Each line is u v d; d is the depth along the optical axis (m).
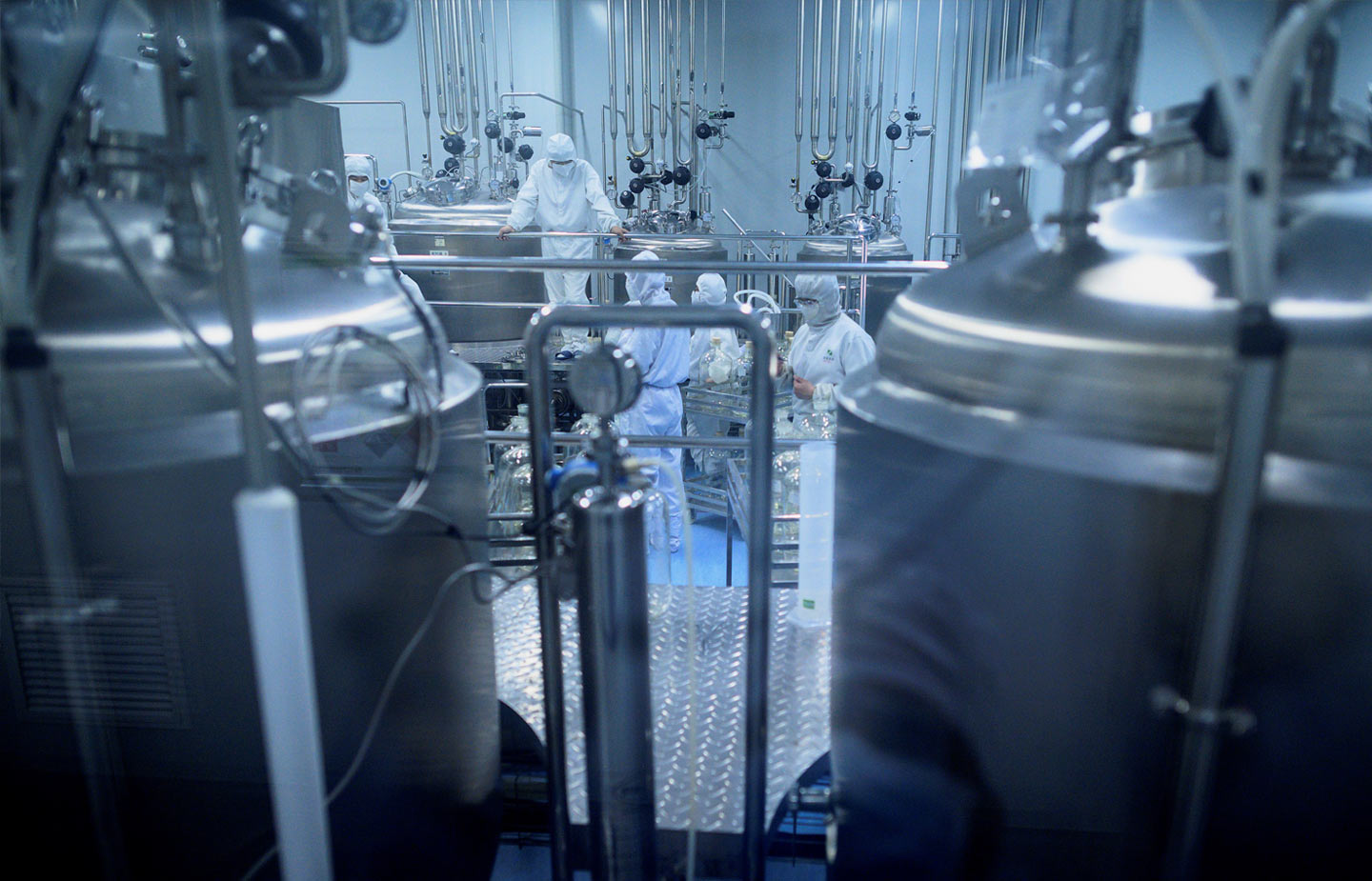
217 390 0.95
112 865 1.06
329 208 1.16
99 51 1.05
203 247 0.98
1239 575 0.78
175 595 0.96
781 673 1.82
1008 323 0.99
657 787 1.55
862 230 5.12
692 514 3.88
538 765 1.77
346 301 1.16
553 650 1.28
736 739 1.66
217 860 1.06
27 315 0.82
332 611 1.07
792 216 6.89
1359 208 0.90
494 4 6.51
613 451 1.13
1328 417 0.79
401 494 1.17
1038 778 0.99
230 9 0.94
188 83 0.95
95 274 0.91
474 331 4.39
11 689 0.99
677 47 6.16
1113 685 0.90
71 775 1.03
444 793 1.41
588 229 5.82
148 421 0.91
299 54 1.02
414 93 6.66
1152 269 0.93
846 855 1.37
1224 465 0.75
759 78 6.62
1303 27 0.66
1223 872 0.89
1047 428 0.91
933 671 1.07
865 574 1.17
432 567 1.28
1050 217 1.14
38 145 0.80
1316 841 0.88
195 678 0.99
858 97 6.30
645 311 1.16
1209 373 0.82
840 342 3.52
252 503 0.84
